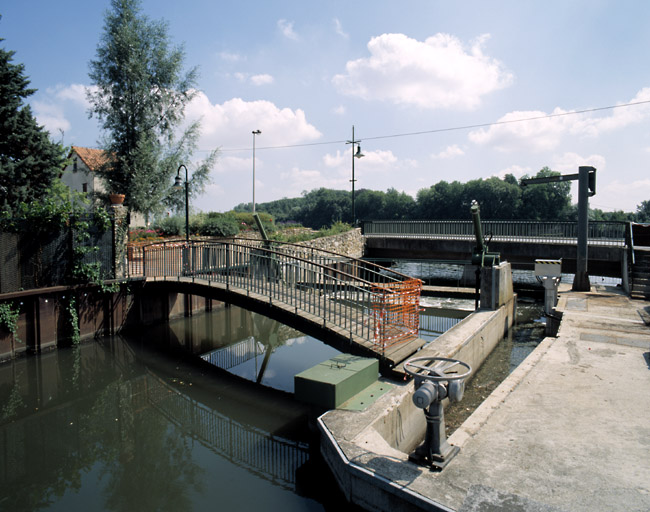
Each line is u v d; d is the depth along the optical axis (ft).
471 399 27.86
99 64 75.05
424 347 28.45
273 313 33.47
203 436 24.91
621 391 21.49
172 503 18.37
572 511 12.43
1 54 63.16
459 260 78.84
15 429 25.81
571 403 20.29
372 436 17.40
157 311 48.60
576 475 14.39
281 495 18.79
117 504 18.43
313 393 20.70
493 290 41.50
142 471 21.20
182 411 28.35
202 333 48.08
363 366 23.20
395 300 28.32
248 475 20.58
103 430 25.76
